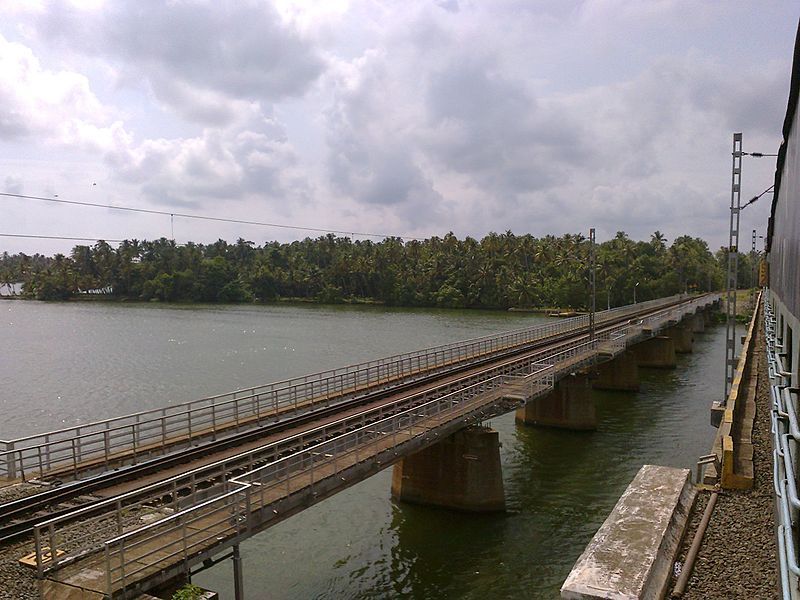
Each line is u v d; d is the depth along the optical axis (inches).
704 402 2028.8
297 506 661.3
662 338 2731.3
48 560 506.3
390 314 5295.3
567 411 1670.8
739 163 1288.1
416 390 1309.1
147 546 537.0
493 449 1108.5
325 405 1144.2
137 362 2822.3
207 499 633.0
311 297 6678.2
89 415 1926.7
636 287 5162.4
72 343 3442.4
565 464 1392.7
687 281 5959.6
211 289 6594.5
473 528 1045.2
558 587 850.1
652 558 233.6
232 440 874.1
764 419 801.6
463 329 4030.5
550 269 5880.9
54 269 7578.7
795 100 406.9
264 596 834.8
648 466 359.3
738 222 1309.1
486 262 5989.2
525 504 1153.4
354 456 789.9
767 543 359.6
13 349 3228.3
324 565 925.8
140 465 752.3
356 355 2965.1
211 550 544.1
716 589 304.8
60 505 637.3
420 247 6865.2
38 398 2149.4
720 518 411.5
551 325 2448.3
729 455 501.7
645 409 1931.6
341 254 7012.8
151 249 7500.0
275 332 3917.3
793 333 384.8
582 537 1008.2
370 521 1082.1
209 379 2429.9
